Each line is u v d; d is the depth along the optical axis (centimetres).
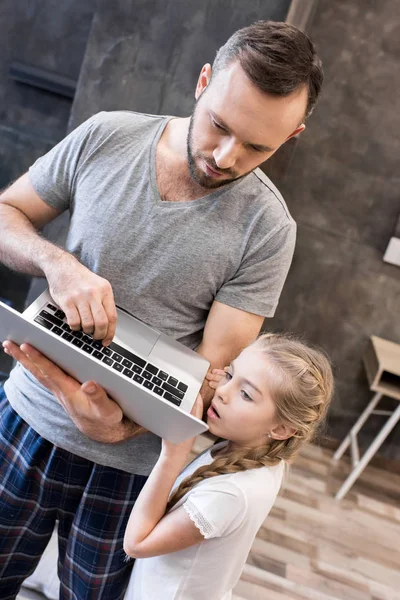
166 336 98
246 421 97
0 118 238
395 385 256
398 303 274
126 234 99
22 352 90
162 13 191
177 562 99
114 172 99
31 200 107
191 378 92
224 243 99
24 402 109
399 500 272
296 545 218
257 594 187
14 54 231
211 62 195
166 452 94
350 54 243
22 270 100
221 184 94
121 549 113
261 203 100
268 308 105
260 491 97
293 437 102
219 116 84
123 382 77
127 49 197
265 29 83
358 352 284
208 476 98
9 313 78
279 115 82
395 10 235
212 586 100
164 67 198
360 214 264
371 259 270
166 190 98
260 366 97
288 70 80
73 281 86
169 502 101
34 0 223
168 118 103
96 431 95
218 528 92
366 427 293
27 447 110
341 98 249
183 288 101
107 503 109
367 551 228
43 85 230
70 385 90
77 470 108
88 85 202
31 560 121
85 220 101
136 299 102
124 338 91
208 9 190
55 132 240
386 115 249
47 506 112
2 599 124
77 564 114
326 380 104
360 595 203
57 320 87
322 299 277
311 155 257
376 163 256
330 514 244
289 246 103
